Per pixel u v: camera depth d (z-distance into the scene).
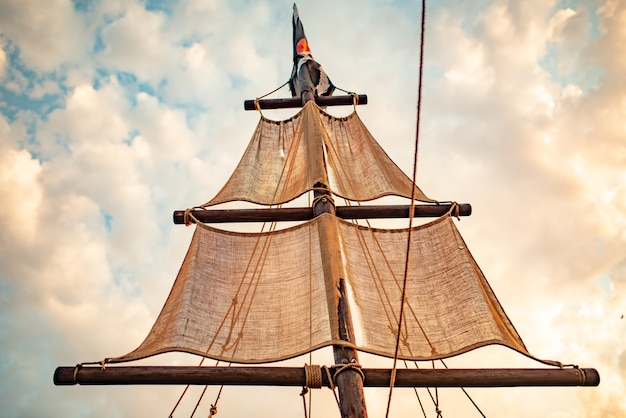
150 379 7.16
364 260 9.40
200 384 7.23
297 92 14.84
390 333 8.15
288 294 8.73
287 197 10.80
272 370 7.27
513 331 8.61
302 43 15.92
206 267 9.23
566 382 7.48
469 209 10.64
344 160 12.41
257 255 9.60
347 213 10.60
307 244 9.46
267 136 13.05
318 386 7.08
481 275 9.30
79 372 7.14
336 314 7.73
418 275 9.39
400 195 11.18
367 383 7.24
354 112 14.02
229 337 8.11
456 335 8.21
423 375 7.39
